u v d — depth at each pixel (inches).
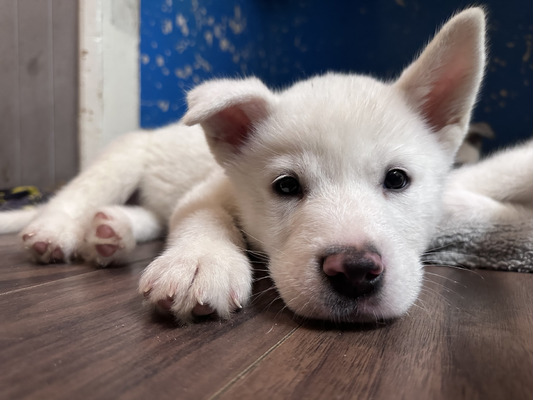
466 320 6.6
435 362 5.1
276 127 8.2
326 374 4.7
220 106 7.3
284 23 27.2
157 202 12.4
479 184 11.6
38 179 19.4
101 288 7.5
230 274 6.8
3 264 9.1
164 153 12.4
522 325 6.4
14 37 18.9
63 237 9.3
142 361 4.9
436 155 8.7
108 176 11.8
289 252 7.1
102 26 17.8
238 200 9.1
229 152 9.1
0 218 12.6
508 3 22.5
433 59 8.4
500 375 4.8
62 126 18.6
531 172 10.9
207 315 6.4
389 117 8.0
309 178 7.6
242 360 5.0
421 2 24.3
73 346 5.2
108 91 18.2
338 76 9.7
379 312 6.4
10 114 19.4
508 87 23.0
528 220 10.1
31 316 6.1
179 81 21.2
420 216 8.2
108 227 8.9
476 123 22.0
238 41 25.0
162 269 6.5
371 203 7.2
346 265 6.2
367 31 25.5
